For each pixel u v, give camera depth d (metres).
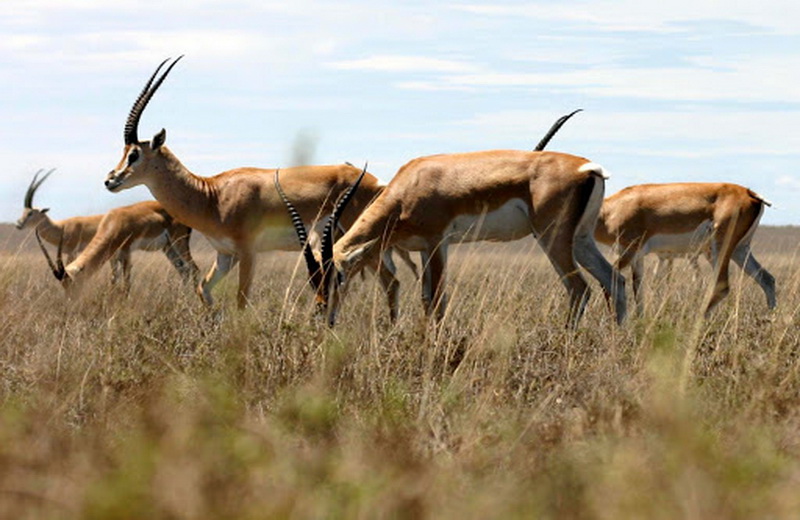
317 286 23.61
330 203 29.02
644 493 9.20
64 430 12.57
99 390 14.75
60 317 22.94
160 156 29.09
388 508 8.88
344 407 14.20
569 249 23.31
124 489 8.62
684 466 9.59
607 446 10.86
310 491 9.27
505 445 11.65
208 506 8.47
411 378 16.12
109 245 38.25
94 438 11.47
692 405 12.65
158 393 13.72
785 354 16.52
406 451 11.15
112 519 8.33
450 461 11.06
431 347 16.89
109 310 23.55
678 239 34.00
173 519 8.29
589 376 15.31
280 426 12.30
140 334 18.00
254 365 15.56
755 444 11.20
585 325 19.92
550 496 9.31
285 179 29.20
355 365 15.75
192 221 29.36
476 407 13.24
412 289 27.25
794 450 11.55
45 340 18.23
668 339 15.86
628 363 16.27
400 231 24.22
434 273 24.08
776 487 9.73
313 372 15.54
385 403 13.99
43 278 36.16
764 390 13.49
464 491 9.81
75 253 54.16
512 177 23.56
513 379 15.85
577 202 23.23
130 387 14.84
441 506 9.10
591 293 23.70
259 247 29.42
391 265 28.69
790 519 8.68
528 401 14.71
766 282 33.50
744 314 21.42
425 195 24.00
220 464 9.53
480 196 23.70
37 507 8.57
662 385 13.59
